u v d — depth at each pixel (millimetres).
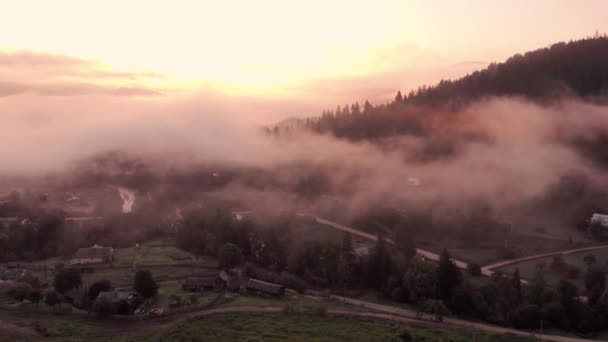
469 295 134500
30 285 135750
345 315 126812
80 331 112125
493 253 191250
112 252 183750
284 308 128375
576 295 134750
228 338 109812
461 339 114750
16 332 107000
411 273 146750
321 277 158750
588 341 117562
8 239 185125
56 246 187375
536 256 188500
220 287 146625
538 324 125500
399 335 114875
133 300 127125
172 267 169000
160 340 108125
